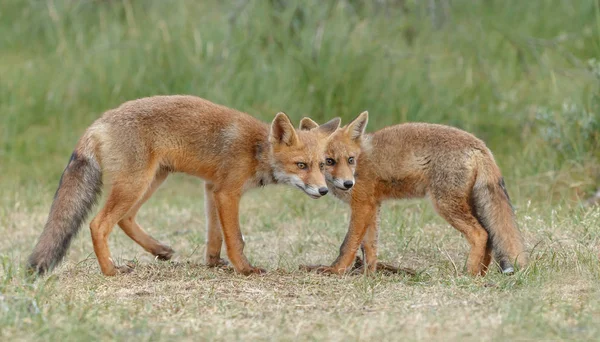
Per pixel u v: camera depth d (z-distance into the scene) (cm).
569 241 1108
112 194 1008
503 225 999
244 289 931
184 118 1034
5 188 1661
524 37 1964
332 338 732
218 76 1881
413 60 1886
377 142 1052
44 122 1962
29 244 1312
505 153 1731
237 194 1042
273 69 1877
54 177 1745
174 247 1287
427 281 966
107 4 2223
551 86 1853
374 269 1057
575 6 2139
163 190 1709
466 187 1002
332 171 1049
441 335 735
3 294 855
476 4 2047
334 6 1914
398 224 1291
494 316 784
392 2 1942
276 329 762
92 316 782
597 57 1950
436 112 1792
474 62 1917
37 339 722
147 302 859
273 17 1961
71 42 2156
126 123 1012
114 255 1234
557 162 1543
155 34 2011
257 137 1053
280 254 1188
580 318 769
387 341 721
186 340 730
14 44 2283
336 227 1314
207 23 2023
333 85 1805
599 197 1373
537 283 905
